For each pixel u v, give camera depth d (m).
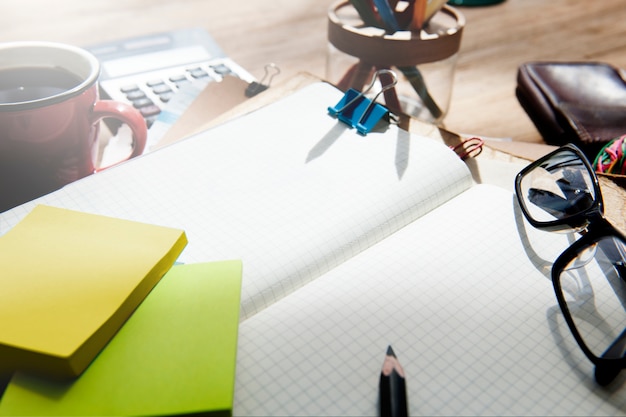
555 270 0.40
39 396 0.30
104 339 0.32
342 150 0.49
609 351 0.35
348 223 0.42
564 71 0.72
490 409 0.32
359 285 0.39
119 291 0.34
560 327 0.37
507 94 0.74
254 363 0.33
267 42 0.82
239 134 0.51
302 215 0.43
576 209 0.46
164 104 0.62
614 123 0.64
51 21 0.83
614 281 0.40
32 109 0.43
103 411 0.29
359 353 0.34
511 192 0.48
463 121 0.69
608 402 0.33
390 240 0.43
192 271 0.37
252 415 0.31
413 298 0.38
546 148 0.59
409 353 0.34
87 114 0.47
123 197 0.44
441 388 0.33
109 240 0.37
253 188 0.45
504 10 0.94
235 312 0.34
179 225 0.42
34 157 0.45
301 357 0.34
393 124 0.53
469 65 0.80
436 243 0.42
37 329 0.31
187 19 0.87
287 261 0.39
